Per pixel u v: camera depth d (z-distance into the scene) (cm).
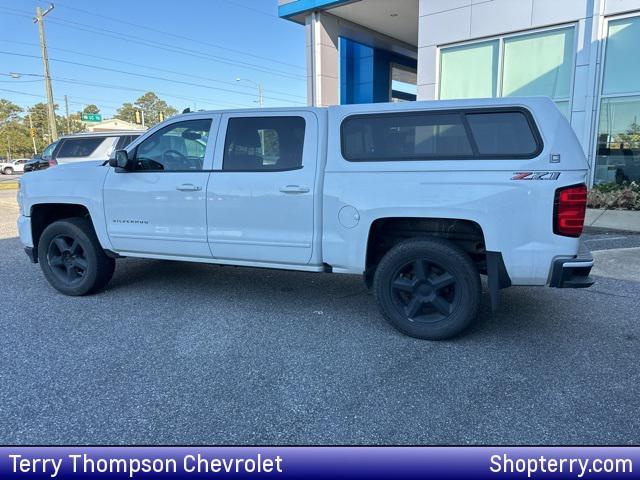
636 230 795
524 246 368
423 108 399
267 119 447
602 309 483
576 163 359
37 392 322
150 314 472
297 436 276
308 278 602
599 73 1012
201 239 470
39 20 2827
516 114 376
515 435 276
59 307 494
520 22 1082
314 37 1430
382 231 435
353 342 405
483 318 461
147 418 292
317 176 421
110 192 498
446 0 1182
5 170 4997
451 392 322
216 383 335
